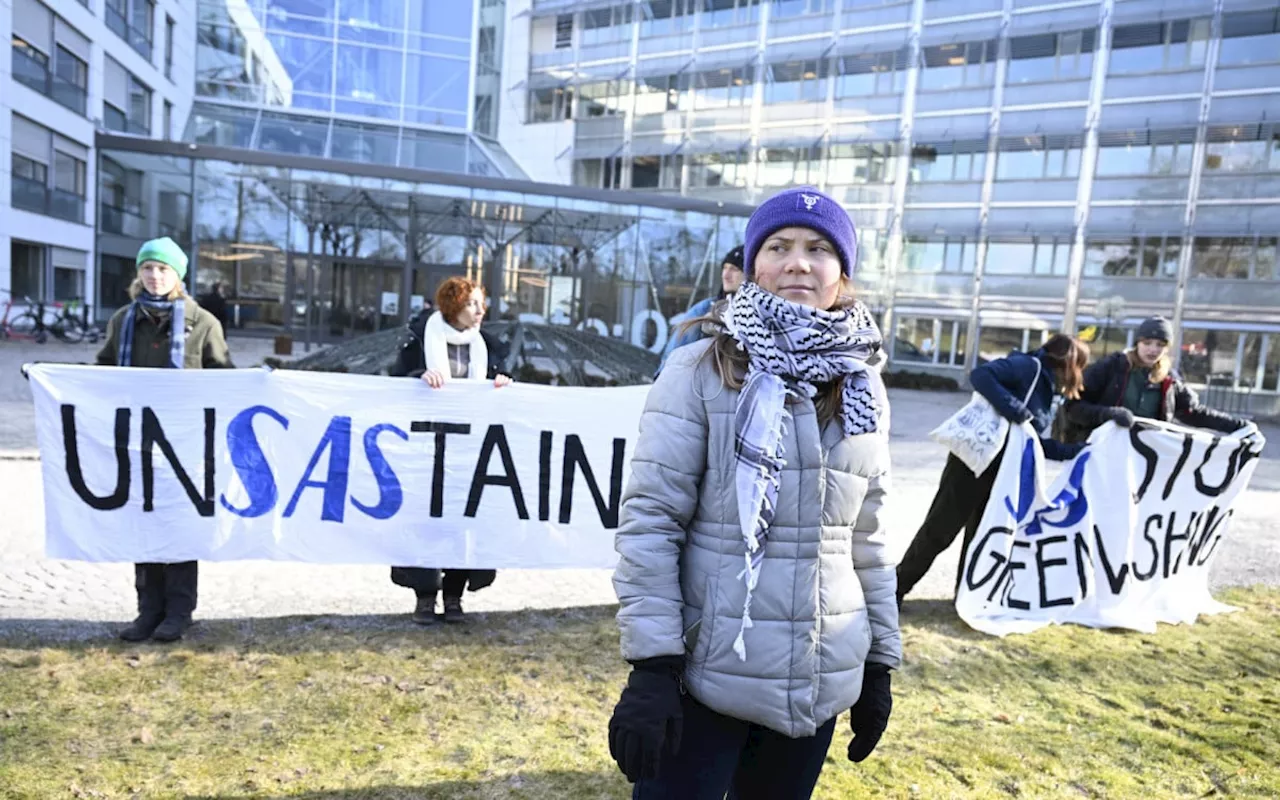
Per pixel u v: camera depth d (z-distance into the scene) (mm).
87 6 26594
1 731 3076
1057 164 31531
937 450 12703
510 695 3613
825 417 1779
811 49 36062
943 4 33250
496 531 4473
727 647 1701
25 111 23641
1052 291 31734
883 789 2979
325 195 25422
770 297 1753
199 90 34750
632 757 1582
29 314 22406
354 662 3857
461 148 34094
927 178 33938
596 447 4547
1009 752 3297
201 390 4141
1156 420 5305
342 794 2799
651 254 27688
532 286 28547
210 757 2990
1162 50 29672
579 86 42656
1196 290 29266
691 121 39406
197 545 4117
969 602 4770
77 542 4004
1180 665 4324
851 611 1803
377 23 34844
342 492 4340
